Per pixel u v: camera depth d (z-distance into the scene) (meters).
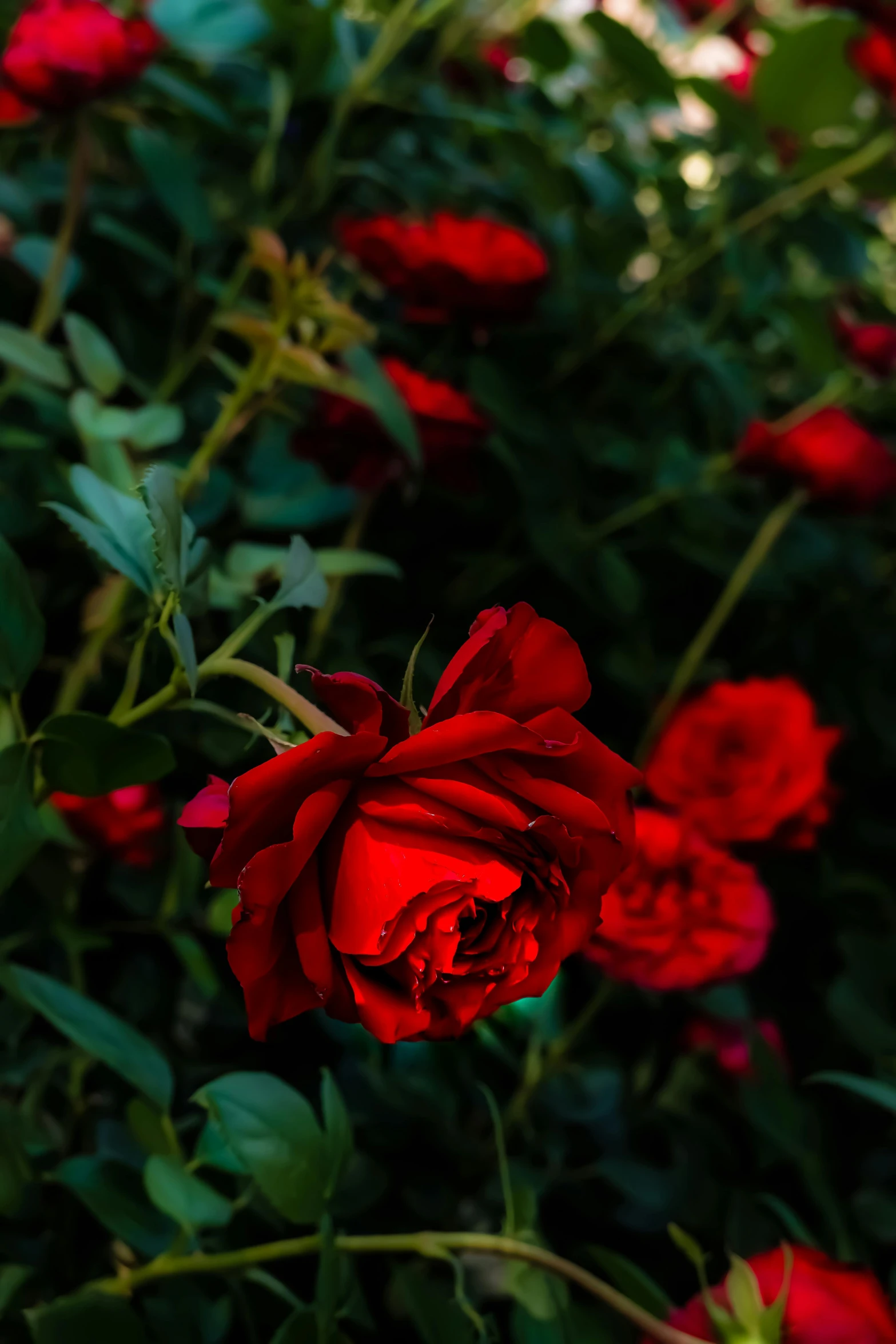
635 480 1.01
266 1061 0.86
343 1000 0.65
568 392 1.01
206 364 0.94
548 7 1.03
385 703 0.65
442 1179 0.84
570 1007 0.91
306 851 0.63
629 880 0.82
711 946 0.81
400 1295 0.76
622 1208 0.84
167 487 0.68
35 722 0.87
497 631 0.64
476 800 0.64
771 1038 0.88
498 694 0.65
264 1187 0.71
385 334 0.94
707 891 0.82
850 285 1.08
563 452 0.95
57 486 0.85
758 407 1.05
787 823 0.86
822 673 1.02
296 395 0.91
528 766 0.65
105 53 0.84
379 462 0.86
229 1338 0.81
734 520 0.98
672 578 1.00
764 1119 0.82
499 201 1.01
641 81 0.97
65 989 0.74
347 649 0.89
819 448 0.93
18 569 0.69
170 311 0.94
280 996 0.65
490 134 0.96
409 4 0.93
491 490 0.95
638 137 1.10
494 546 0.97
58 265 0.86
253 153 0.98
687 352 0.99
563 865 0.65
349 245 0.90
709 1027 0.88
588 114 1.07
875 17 0.94
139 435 0.80
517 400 0.94
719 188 1.02
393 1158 0.84
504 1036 0.86
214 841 0.66
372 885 0.64
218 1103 0.72
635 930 0.81
